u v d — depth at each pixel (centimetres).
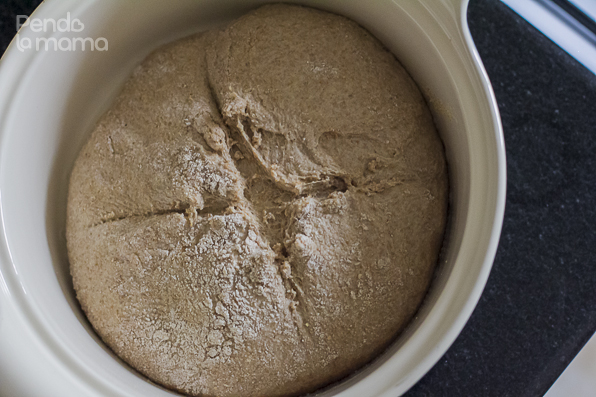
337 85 38
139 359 37
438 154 38
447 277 35
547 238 43
